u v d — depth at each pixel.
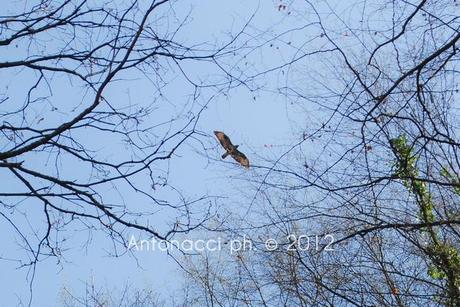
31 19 8.88
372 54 9.80
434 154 12.23
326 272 13.52
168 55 8.90
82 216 8.67
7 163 7.97
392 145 10.76
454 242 13.30
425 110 9.80
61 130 8.17
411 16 9.18
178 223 8.91
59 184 8.27
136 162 8.72
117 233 8.92
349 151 11.09
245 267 15.75
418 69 9.18
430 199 13.15
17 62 8.52
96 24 8.94
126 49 8.87
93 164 8.77
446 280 13.41
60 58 8.73
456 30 9.82
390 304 13.22
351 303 12.87
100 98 8.42
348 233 12.87
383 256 13.69
